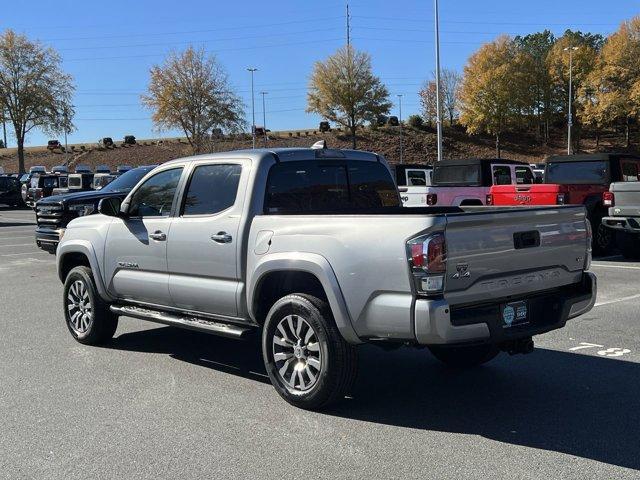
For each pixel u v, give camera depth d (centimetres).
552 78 7644
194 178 575
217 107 6825
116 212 627
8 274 1230
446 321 413
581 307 505
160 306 608
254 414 478
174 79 6750
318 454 406
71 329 710
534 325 479
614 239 1380
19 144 6631
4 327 777
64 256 711
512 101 7150
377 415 475
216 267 538
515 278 459
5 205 3838
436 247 411
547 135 8075
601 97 6494
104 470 387
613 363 599
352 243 447
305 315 475
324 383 465
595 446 413
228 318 542
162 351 665
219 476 377
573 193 1330
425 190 1539
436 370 591
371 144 7906
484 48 7181
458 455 402
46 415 479
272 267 489
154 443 426
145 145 9069
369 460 396
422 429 446
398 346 469
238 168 542
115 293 649
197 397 518
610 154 1380
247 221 518
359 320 443
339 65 7188
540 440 424
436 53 3316
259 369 598
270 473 380
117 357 642
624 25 6500
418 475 374
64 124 6769
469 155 7669
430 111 8706
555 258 488
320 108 7375
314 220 474
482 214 434
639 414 471
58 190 2919
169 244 577
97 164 8194
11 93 6525
